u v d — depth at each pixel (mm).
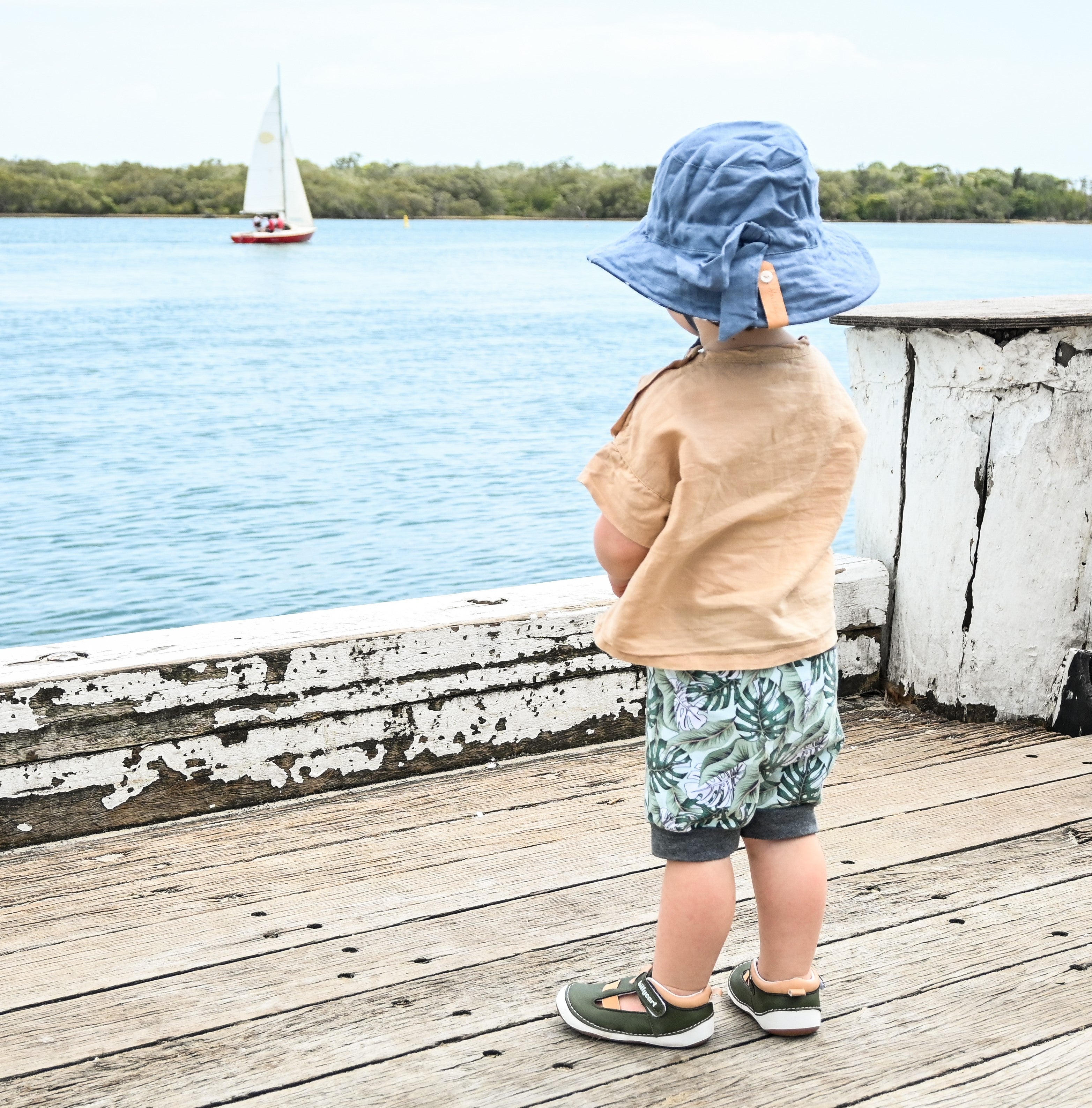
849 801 2682
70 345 29469
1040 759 2908
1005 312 2938
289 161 99062
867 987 1947
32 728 2430
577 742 3008
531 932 2139
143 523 12680
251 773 2658
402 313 40625
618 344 30953
